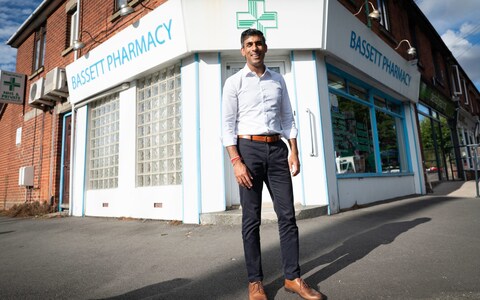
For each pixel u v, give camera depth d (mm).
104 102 6574
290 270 1894
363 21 6543
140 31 5254
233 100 2010
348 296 1812
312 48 4871
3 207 9695
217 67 4773
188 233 3811
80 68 6648
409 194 7730
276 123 2043
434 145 10305
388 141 7547
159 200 5105
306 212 4258
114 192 5867
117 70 5855
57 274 2545
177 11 4664
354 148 6062
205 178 4535
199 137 4609
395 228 3463
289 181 2020
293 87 4922
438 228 3391
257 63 2021
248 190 1934
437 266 2232
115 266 2686
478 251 2541
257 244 1911
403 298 1756
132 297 1995
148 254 2994
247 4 4699
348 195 5391
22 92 9445
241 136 1984
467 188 8266
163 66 5250
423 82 9445
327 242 2988
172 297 1955
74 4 7668
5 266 2848
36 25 9406
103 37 6500
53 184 7504
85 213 6480
